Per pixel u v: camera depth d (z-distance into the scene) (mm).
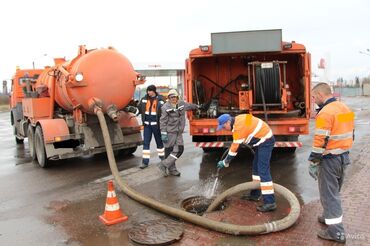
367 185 6367
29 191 7094
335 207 4289
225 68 9500
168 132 7480
